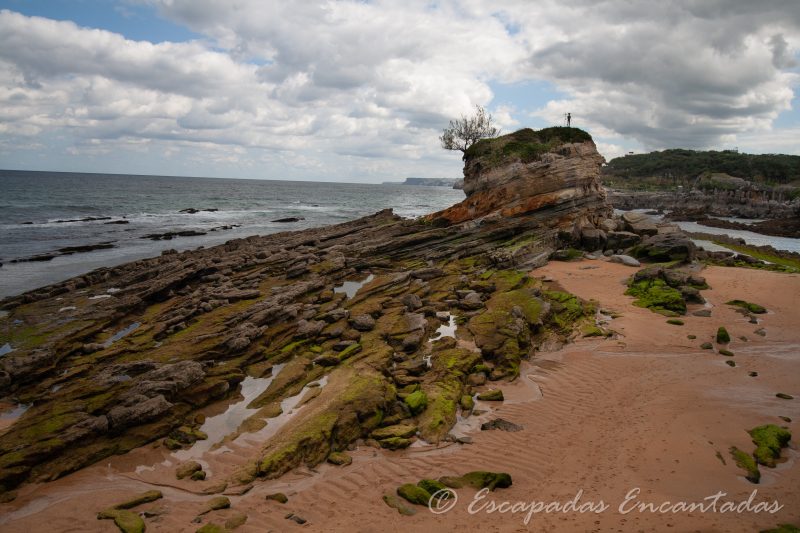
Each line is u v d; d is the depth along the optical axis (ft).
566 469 35.04
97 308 76.69
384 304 74.02
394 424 43.39
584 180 124.16
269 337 62.34
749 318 70.69
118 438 42.34
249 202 363.56
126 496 35.27
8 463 37.19
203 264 97.45
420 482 33.60
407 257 108.47
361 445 40.81
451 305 73.31
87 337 67.72
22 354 57.98
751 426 40.40
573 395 48.49
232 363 55.83
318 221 236.84
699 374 52.60
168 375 49.16
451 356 54.49
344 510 31.30
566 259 108.58
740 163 570.87
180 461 40.09
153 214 251.39
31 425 42.24
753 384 49.80
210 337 60.44
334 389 48.78
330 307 73.36
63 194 351.05
